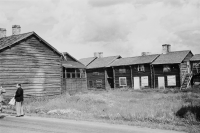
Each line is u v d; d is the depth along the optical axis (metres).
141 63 43.75
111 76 51.22
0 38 27.97
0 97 15.21
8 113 15.66
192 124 11.13
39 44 26.36
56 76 28.03
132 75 45.78
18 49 24.03
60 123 11.62
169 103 18.58
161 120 12.14
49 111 15.80
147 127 10.59
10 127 10.55
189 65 42.75
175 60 40.56
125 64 46.28
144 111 14.41
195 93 28.53
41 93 25.92
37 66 25.83
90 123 11.64
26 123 11.61
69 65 39.75
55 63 28.09
